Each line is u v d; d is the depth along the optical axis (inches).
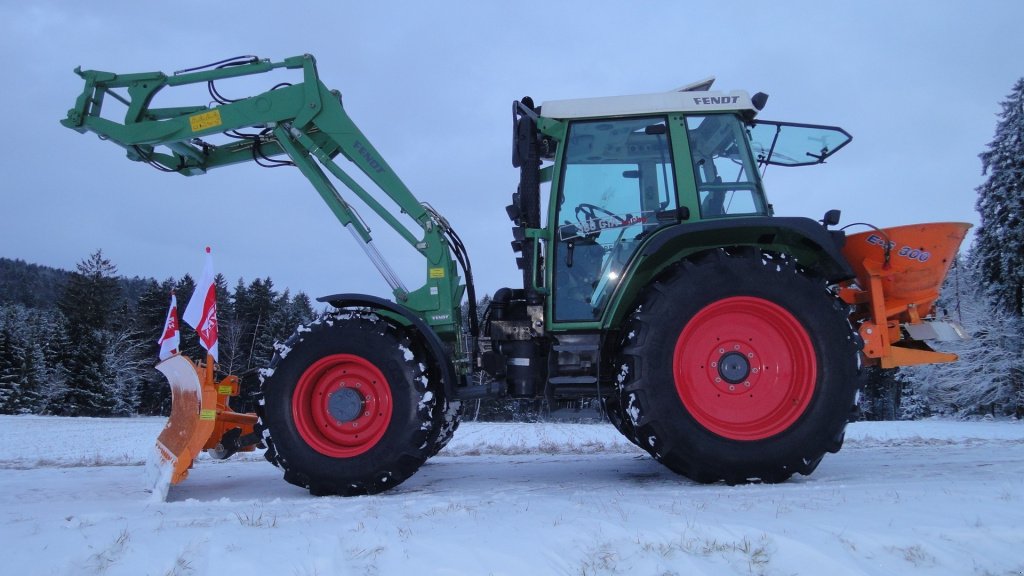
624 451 300.7
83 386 1540.4
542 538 103.6
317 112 203.9
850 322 170.2
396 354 173.9
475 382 208.5
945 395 853.2
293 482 174.9
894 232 174.9
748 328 161.8
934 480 158.1
